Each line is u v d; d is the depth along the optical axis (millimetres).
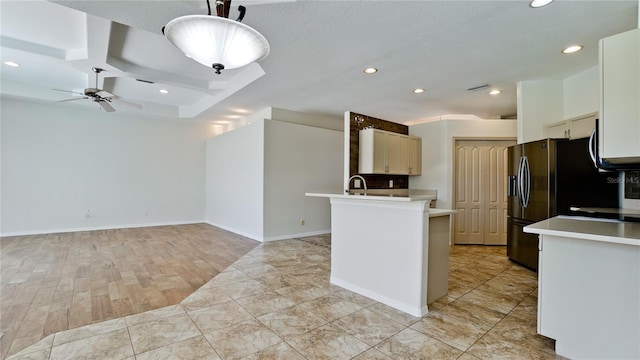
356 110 5707
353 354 1969
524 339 2156
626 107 1961
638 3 2154
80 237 5738
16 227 5785
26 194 5863
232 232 6445
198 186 7879
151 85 5172
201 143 7902
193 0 2162
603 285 1802
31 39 3443
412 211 2592
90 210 6484
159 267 3898
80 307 2664
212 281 3375
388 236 2783
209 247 5055
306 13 2402
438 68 3555
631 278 1712
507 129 5398
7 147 5688
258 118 6180
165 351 1984
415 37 2791
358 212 3070
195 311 2602
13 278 3404
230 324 2365
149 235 6059
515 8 2299
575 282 1904
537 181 3678
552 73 3646
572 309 1909
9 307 2648
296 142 5977
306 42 2908
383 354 1970
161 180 7340
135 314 2533
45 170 6031
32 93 5324
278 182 5715
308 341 2123
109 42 3377
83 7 2354
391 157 5285
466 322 2420
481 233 5453
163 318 2463
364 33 2730
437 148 5645
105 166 6641
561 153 3420
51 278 3418
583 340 1862
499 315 2547
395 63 3420
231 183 6625
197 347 2037
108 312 2568
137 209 7027
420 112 5785
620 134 1982
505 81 3971
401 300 2658
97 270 3738
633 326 1703
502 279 3490
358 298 2910
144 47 3619
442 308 2686
